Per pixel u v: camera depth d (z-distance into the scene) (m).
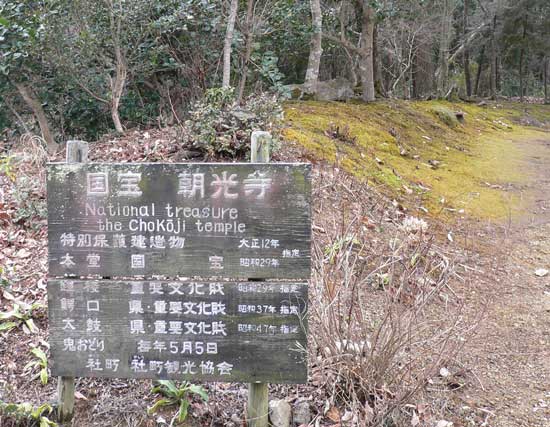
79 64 6.64
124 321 2.53
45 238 4.33
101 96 7.18
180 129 5.82
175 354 2.53
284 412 2.67
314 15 8.88
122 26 6.56
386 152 7.53
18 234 4.32
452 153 8.84
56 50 6.37
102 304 2.53
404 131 8.98
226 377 2.53
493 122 14.12
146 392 2.87
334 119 7.95
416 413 2.80
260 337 2.50
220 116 5.29
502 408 3.00
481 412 2.95
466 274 4.57
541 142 11.62
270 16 8.08
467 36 21.17
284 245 2.46
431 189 6.64
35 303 3.42
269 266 2.47
